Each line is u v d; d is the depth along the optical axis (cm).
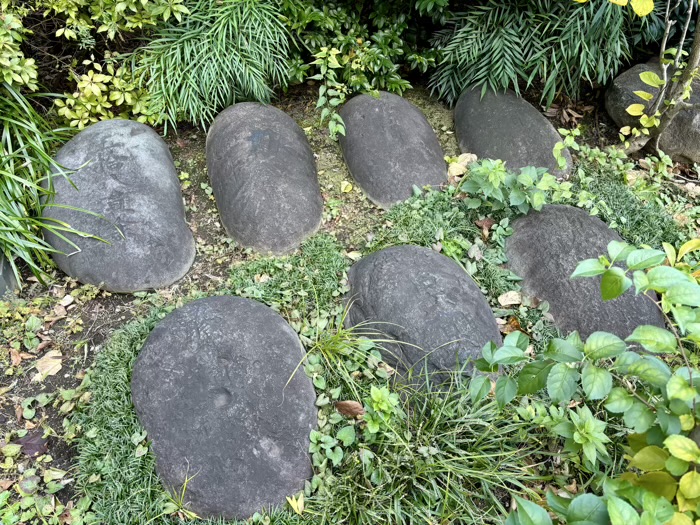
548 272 273
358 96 355
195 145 354
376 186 318
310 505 207
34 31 329
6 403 242
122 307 276
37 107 339
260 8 332
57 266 286
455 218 305
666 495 139
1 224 268
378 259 266
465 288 256
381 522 200
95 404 231
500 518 200
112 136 306
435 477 208
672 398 136
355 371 241
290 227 290
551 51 348
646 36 361
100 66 318
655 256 144
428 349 236
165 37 331
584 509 131
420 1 336
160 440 213
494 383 230
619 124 365
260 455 210
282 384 222
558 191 293
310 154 334
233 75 338
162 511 205
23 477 219
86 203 284
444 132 371
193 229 311
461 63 356
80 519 206
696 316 136
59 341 262
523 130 337
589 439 184
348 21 359
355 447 220
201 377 221
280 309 267
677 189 340
